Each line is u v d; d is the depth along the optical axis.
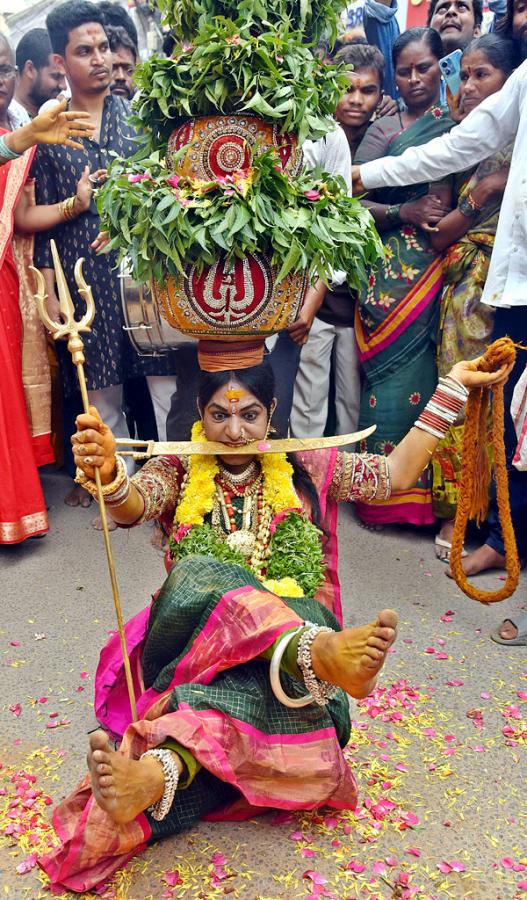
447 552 3.81
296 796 1.99
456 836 2.06
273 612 1.93
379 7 4.66
